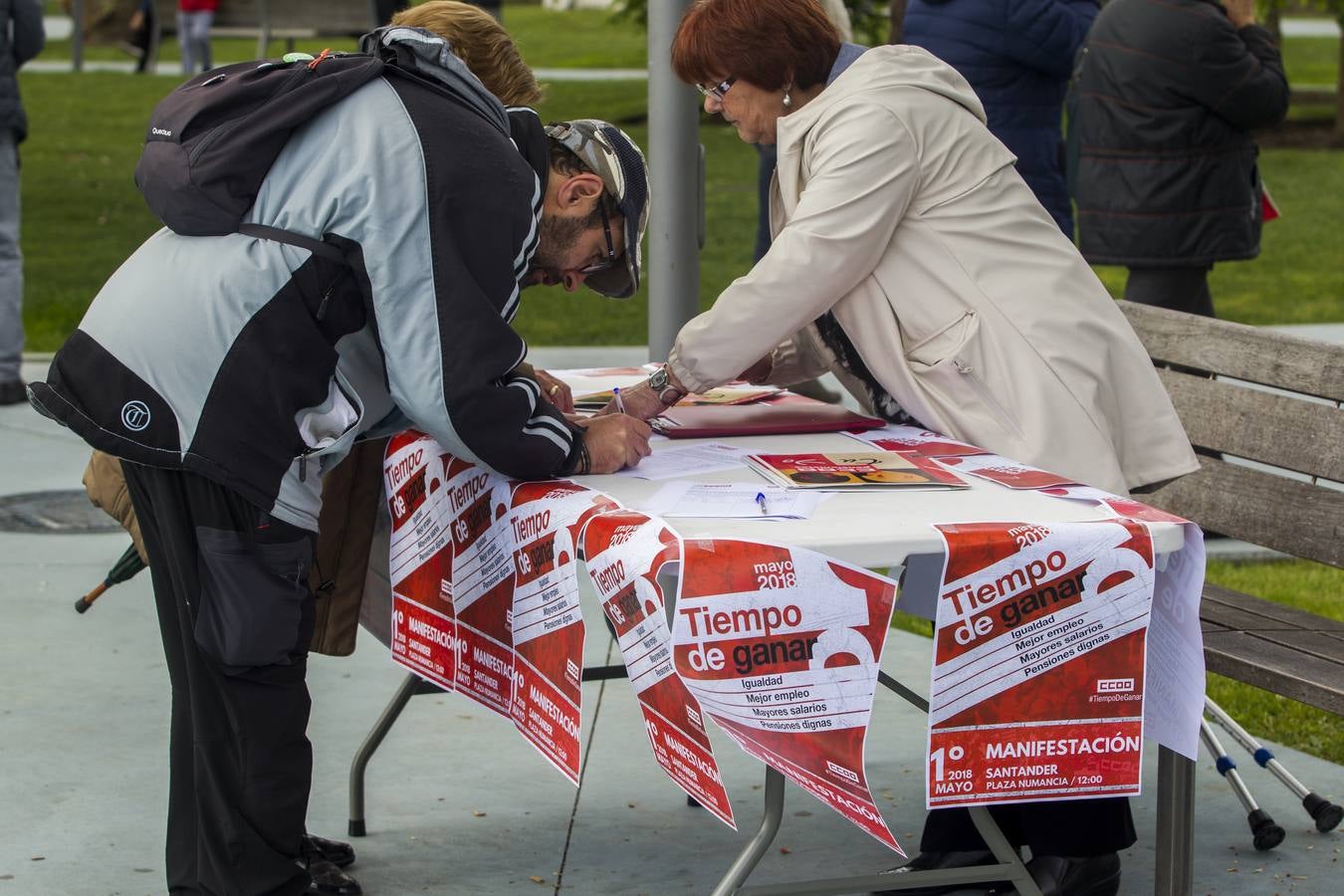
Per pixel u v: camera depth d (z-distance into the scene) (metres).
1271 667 2.85
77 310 9.54
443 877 3.27
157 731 3.99
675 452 2.88
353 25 19.52
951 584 2.26
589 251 2.87
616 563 2.30
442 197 2.44
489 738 4.03
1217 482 3.52
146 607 4.89
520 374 2.80
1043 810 2.99
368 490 3.17
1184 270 5.60
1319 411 3.31
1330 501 3.26
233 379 2.42
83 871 3.25
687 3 4.64
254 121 2.43
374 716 4.15
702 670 2.20
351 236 2.43
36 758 3.80
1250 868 3.29
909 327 3.06
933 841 3.11
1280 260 12.13
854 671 2.22
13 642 4.56
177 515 2.53
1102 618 2.31
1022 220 3.08
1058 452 2.95
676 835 3.48
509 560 2.63
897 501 2.48
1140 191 5.48
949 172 3.05
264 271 2.42
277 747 2.65
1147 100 5.39
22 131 7.23
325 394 2.51
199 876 2.74
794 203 3.11
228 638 2.54
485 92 2.60
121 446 2.45
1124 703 2.34
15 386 7.40
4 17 7.05
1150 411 3.10
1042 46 5.82
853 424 3.08
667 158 4.73
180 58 25.78
